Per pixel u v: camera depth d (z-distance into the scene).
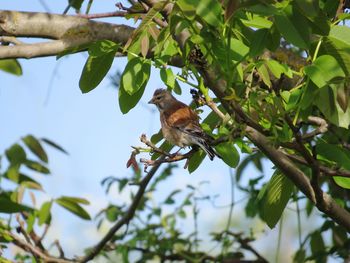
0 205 10.36
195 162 8.48
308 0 6.51
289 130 7.32
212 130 8.62
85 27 9.64
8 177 11.23
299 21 6.58
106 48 7.82
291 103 7.12
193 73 7.20
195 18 6.69
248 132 7.66
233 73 6.92
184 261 13.54
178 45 7.40
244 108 7.53
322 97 6.87
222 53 6.94
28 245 11.92
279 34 6.88
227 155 7.94
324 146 7.72
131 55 7.72
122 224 12.81
